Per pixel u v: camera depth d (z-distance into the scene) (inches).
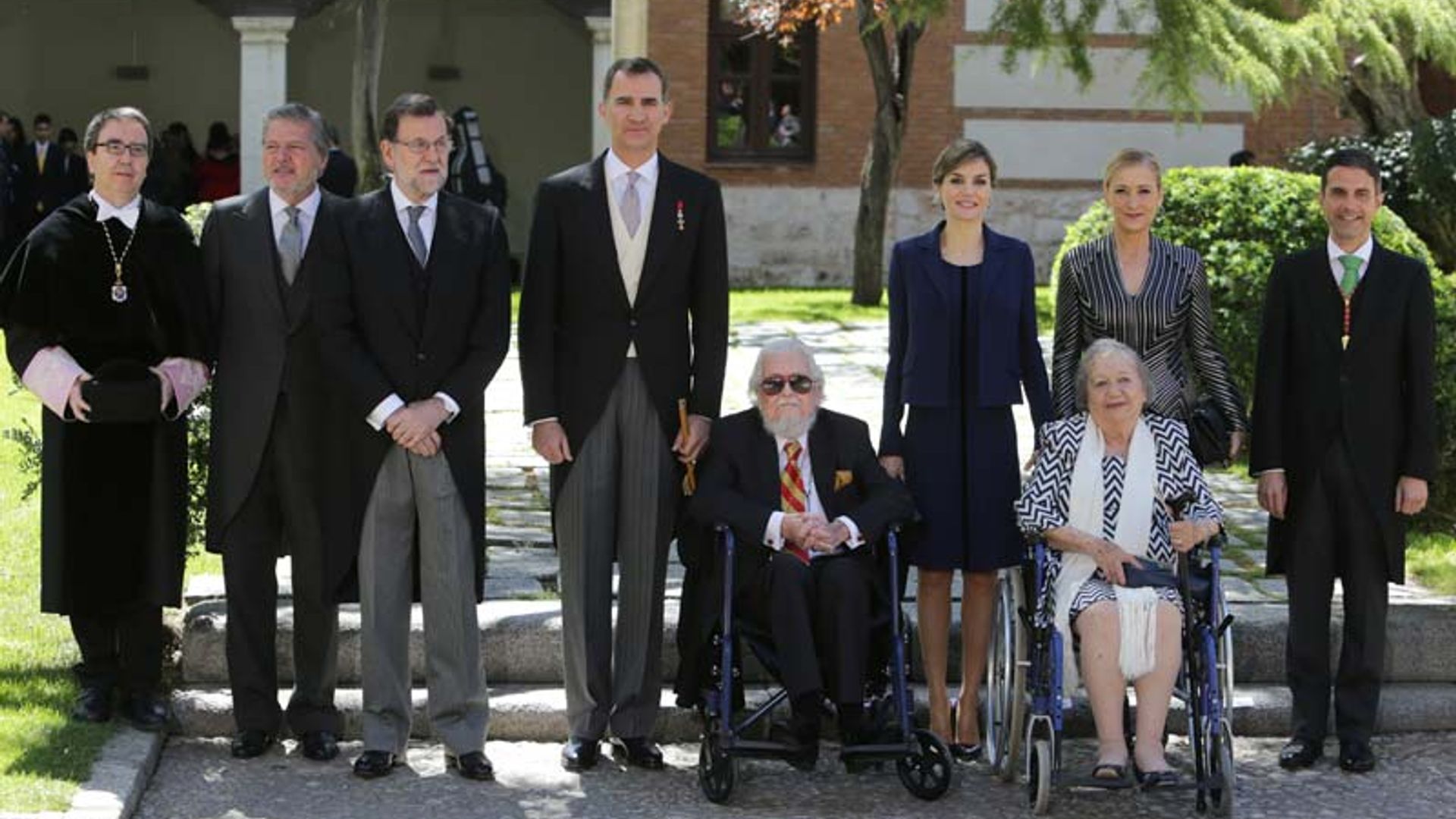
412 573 556.4
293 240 553.9
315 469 553.6
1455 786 553.9
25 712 568.1
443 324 544.4
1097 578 539.8
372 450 543.2
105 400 543.2
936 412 566.3
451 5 2139.5
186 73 2150.6
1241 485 860.6
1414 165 1406.3
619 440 558.9
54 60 2137.1
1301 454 565.0
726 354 564.7
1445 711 601.9
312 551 557.6
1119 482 546.6
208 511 562.9
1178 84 998.4
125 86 2143.2
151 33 2143.2
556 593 665.0
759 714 532.7
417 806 526.9
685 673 546.9
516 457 904.3
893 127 1552.7
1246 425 584.7
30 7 2126.0
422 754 574.2
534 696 596.7
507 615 620.1
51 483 558.3
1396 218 878.4
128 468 557.0
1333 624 619.8
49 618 655.8
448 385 545.0
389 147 547.8
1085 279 581.3
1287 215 894.4
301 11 1804.9
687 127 1867.6
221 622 603.8
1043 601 528.1
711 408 560.7
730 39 1875.0
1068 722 597.3
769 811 528.7
